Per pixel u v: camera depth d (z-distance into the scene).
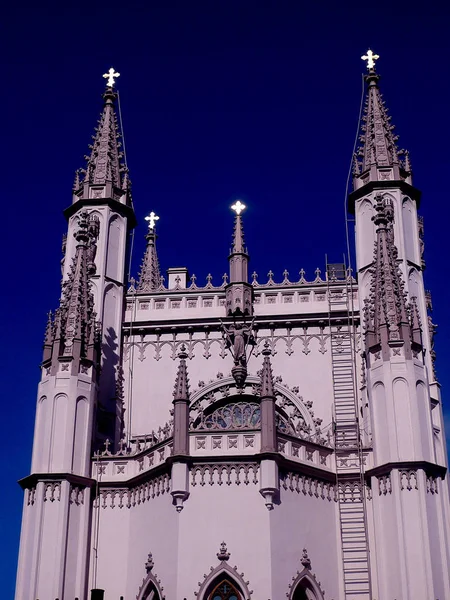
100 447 44.62
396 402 40.53
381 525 39.12
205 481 38.31
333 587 38.78
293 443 40.09
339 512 40.47
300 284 49.19
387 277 43.34
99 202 50.69
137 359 48.38
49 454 40.78
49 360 43.31
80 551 39.91
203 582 36.56
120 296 49.31
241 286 48.84
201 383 47.31
